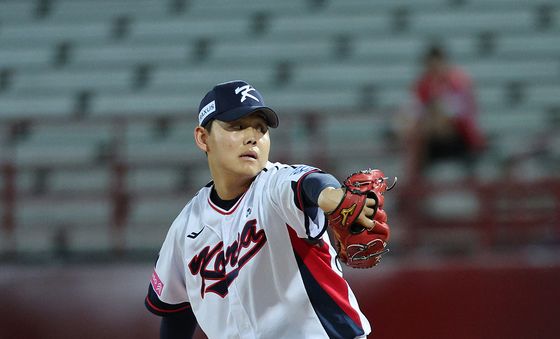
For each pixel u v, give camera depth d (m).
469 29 49.28
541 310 27.06
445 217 31.47
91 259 32.41
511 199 30.31
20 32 50.00
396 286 27.42
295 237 11.45
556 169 34.66
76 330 28.00
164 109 43.72
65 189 38.09
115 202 31.42
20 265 30.45
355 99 43.97
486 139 40.38
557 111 43.34
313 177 10.43
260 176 11.97
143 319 27.98
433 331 27.14
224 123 11.76
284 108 43.66
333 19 49.97
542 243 29.97
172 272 13.35
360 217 9.98
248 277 11.68
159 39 49.06
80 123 31.98
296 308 11.59
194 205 12.97
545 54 47.47
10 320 28.05
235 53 47.69
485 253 29.78
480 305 27.20
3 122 31.77
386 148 34.03
